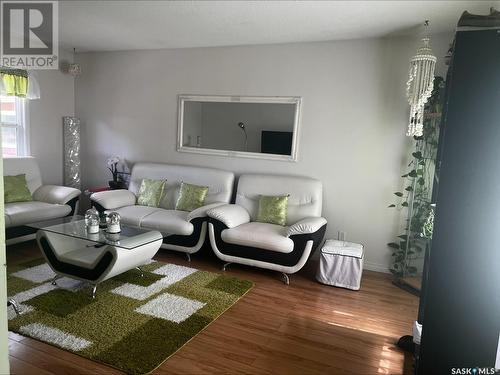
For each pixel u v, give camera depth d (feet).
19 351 7.63
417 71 10.87
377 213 13.50
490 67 5.54
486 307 5.90
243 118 15.23
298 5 10.09
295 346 8.36
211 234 12.71
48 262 10.68
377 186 13.41
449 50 11.21
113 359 7.47
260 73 14.75
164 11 11.09
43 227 11.34
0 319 3.17
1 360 3.21
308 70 13.98
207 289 11.08
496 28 5.47
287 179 14.12
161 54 16.52
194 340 8.35
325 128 13.94
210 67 15.62
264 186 14.34
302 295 11.17
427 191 12.14
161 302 10.04
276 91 14.57
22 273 11.46
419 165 12.27
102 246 11.44
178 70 16.28
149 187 15.83
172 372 7.21
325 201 14.19
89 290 10.50
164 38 14.40
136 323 8.89
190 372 7.24
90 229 10.87
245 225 13.03
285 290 11.47
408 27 11.59
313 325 9.37
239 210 13.65
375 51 13.01
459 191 5.78
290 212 13.69
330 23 11.51
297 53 14.08
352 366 7.73
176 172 15.94
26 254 13.24
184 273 12.22
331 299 10.99
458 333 6.05
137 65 17.10
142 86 17.11
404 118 12.84
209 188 15.16
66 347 7.80
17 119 16.34
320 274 12.05
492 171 5.64
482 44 5.54
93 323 8.78
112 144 18.15
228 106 15.46
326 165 14.06
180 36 13.98
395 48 12.75
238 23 11.98
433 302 6.09
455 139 5.73
